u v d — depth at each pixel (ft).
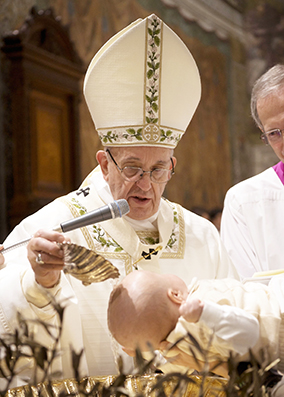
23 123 27.66
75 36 35.50
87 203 9.83
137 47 9.08
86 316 8.88
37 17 28.50
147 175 8.80
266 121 11.10
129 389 6.13
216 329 5.50
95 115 9.38
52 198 29.81
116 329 6.03
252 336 5.55
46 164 29.76
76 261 5.60
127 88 9.08
